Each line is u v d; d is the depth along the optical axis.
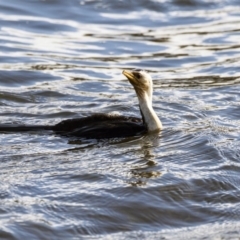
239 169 13.66
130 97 18.45
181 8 26.41
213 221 12.00
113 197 12.38
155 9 26.22
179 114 16.92
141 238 11.38
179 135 15.33
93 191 12.54
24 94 18.30
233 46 23.22
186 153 14.38
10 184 12.66
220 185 13.00
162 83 19.81
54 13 25.28
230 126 16.14
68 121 15.61
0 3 25.58
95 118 15.62
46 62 21.25
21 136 15.11
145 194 12.53
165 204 12.32
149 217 11.98
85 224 11.59
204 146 14.67
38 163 13.70
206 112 17.11
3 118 16.53
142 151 14.47
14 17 24.75
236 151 14.44
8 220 11.46
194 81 20.03
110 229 11.58
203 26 25.12
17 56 21.61
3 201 12.05
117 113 16.59
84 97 18.38
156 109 17.28
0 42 22.64
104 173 13.25
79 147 14.59
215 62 21.80
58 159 13.92
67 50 22.44
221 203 12.50
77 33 24.00
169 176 13.20
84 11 25.59
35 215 11.68
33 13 25.12
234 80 20.05
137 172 13.37
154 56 22.28
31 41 22.98
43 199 12.20
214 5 26.83
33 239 11.07
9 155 14.06
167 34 24.31
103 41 23.39
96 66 21.22
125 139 15.05
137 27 24.83
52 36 23.61
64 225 11.50
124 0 26.25
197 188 12.86
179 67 21.39
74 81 19.77
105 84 19.58
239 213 12.21
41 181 12.85
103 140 14.99
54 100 18.09
